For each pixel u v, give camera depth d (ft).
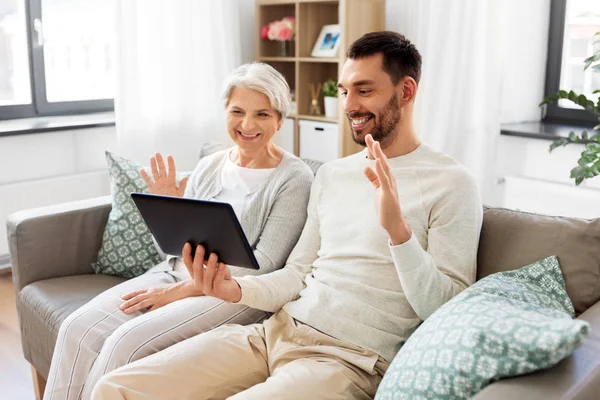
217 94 12.73
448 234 4.73
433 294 4.44
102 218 7.26
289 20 12.84
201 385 4.66
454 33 10.44
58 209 7.06
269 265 5.64
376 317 4.70
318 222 5.50
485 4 10.06
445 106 10.70
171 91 12.10
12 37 11.37
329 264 5.10
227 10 12.59
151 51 11.68
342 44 11.62
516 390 3.26
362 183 5.22
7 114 11.30
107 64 12.64
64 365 5.57
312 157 12.71
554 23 10.90
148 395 4.53
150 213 4.69
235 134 6.00
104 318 5.58
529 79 11.04
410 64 5.02
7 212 10.55
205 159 6.63
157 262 7.00
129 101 11.43
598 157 6.38
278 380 4.39
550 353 3.30
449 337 3.70
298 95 12.90
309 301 4.96
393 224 4.24
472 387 3.47
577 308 4.62
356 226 5.06
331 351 4.61
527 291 4.35
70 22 11.98
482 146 10.37
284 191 5.83
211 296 5.26
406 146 5.16
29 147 10.80
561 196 9.59
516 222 5.05
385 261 4.82
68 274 7.06
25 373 7.70
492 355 3.46
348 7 11.50
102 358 5.10
